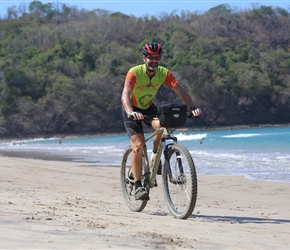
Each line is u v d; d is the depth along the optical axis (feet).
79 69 335.88
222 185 47.19
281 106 325.83
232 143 134.72
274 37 370.32
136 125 22.97
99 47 357.00
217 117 314.55
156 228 18.95
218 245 15.97
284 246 16.57
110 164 76.74
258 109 321.52
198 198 37.40
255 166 67.21
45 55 344.69
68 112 304.91
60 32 393.50
